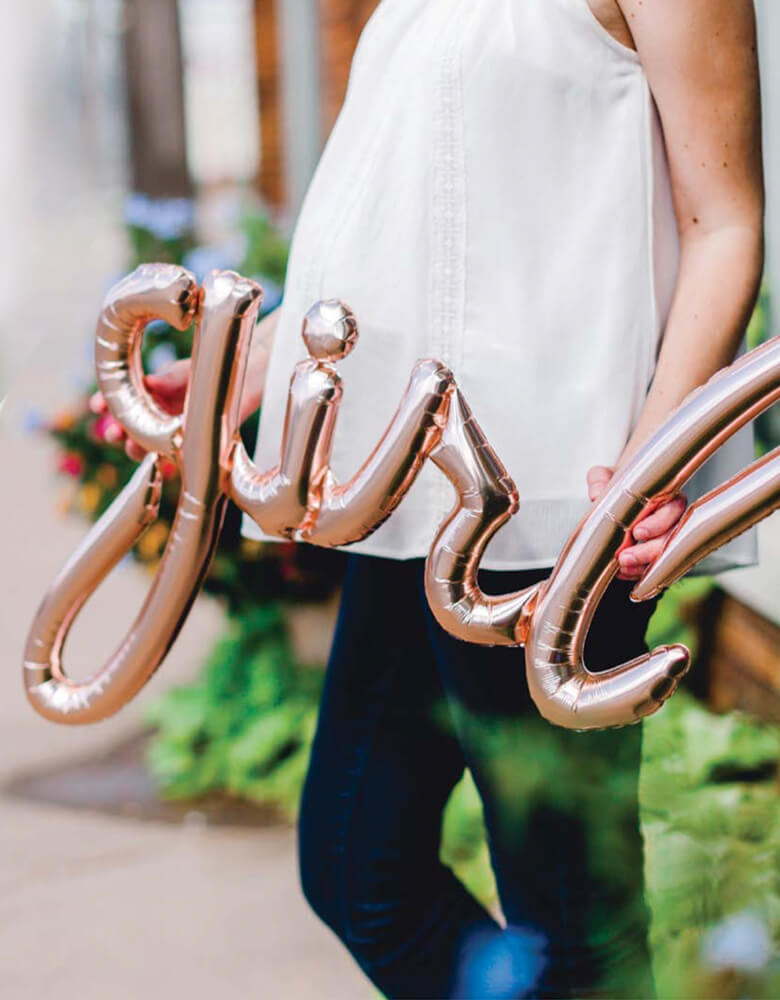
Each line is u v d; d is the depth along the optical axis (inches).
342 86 218.1
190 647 166.9
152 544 128.3
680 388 53.2
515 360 55.8
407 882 64.8
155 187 404.8
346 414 59.3
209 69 593.3
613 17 54.8
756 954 66.3
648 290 55.8
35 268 350.6
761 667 105.6
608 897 58.3
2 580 211.5
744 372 45.0
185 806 128.0
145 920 107.2
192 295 52.9
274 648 133.3
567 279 55.8
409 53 59.2
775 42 117.6
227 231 156.6
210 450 53.4
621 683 46.2
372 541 59.2
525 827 58.2
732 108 53.0
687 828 73.8
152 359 129.5
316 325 49.2
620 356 55.4
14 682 163.3
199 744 133.6
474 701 58.1
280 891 111.1
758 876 70.3
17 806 129.0
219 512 54.9
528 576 56.6
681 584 108.3
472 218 56.4
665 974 65.8
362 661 65.0
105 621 182.4
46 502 265.0
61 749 142.1
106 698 58.1
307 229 61.9
